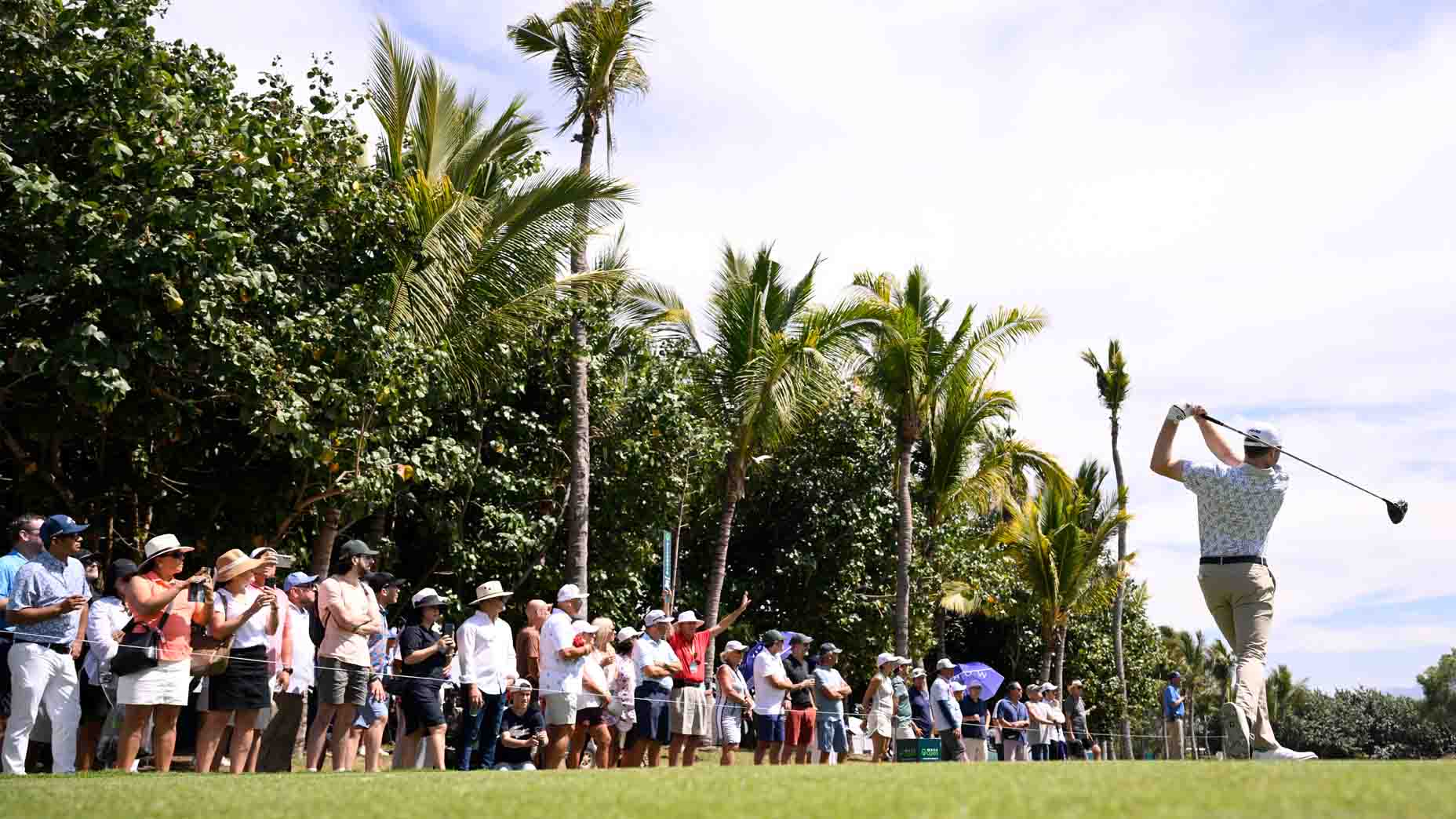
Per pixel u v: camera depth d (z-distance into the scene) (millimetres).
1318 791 2576
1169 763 3994
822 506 23359
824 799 2588
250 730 7711
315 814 2639
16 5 10461
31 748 8750
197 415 11641
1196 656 67938
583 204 15039
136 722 6953
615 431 18797
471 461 15375
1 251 10477
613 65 17734
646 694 10297
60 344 9453
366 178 13359
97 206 9867
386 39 15781
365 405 12258
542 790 3082
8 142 10148
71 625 7461
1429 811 2201
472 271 14828
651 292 19156
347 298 12500
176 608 7188
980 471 26422
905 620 21984
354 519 13234
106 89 10414
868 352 21672
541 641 9484
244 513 13391
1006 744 17297
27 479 11859
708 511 22922
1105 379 37562
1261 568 6453
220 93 11938
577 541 15922
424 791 3223
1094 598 31812
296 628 8945
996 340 22172
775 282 20922
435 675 8695
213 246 10227
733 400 19359
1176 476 6699
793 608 23578
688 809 2463
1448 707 77312
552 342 16359
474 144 17078
